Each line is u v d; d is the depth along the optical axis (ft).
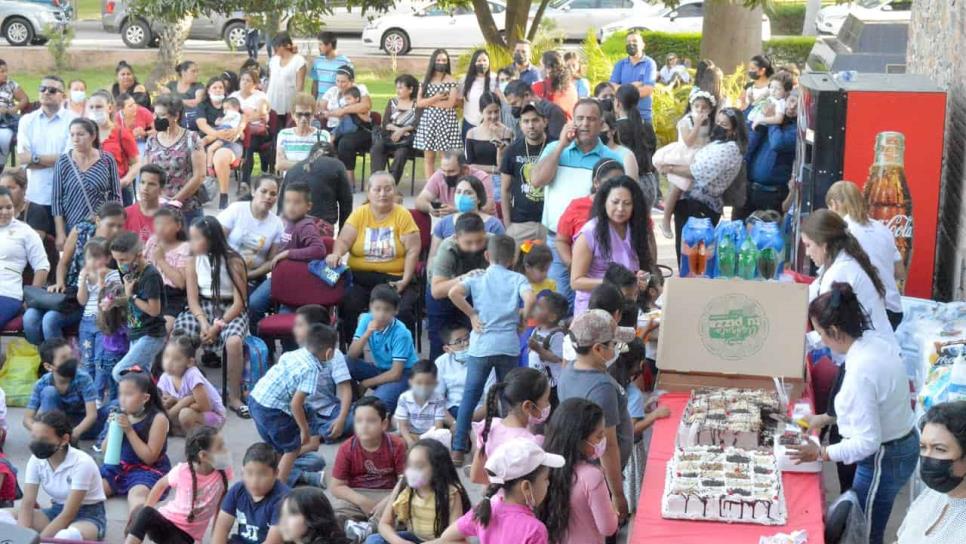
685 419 20.90
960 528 14.25
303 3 57.67
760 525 18.10
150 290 27.61
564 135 28.71
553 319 24.29
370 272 31.22
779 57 94.32
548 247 27.63
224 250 28.86
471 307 25.73
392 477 23.49
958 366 20.40
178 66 52.29
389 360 27.68
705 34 74.59
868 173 30.50
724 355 22.67
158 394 24.73
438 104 47.01
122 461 24.27
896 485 19.31
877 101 30.19
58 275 31.37
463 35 96.84
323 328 24.90
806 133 31.71
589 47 65.36
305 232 30.81
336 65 52.85
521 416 19.47
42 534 21.84
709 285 22.97
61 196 34.01
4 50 90.02
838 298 18.90
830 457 19.08
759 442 20.51
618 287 23.56
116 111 44.65
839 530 18.97
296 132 44.27
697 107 35.94
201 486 21.83
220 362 31.19
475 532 17.16
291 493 19.15
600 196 25.21
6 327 29.91
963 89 31.76
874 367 18.70
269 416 24.45
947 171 34.14
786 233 34.94
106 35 106.93
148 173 31.73
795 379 22.45
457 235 28.45
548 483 17.15
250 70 50.49
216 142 47.96
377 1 62.08
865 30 58.18
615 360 21.24
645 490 19.20
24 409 29.01
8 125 48.83
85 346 28.89
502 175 31.83
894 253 24.52
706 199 35.70
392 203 31.22
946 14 35.37
